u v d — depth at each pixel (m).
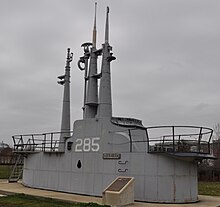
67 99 25.14
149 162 17.55
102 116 20.16
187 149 18.75
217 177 49.59
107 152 19.17
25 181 25.25
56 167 22.27
